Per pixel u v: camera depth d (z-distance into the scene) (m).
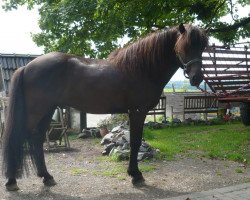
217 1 13.89
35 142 5.36
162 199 4.80
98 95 5.24
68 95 5.29
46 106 5.21
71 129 12.12
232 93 10.58
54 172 6.31
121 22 12.37
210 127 12.43
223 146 8.52
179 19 14.02
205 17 13.59
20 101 5.13
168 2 12.20
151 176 6.02
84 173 6.23
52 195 5.05
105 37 12.62
